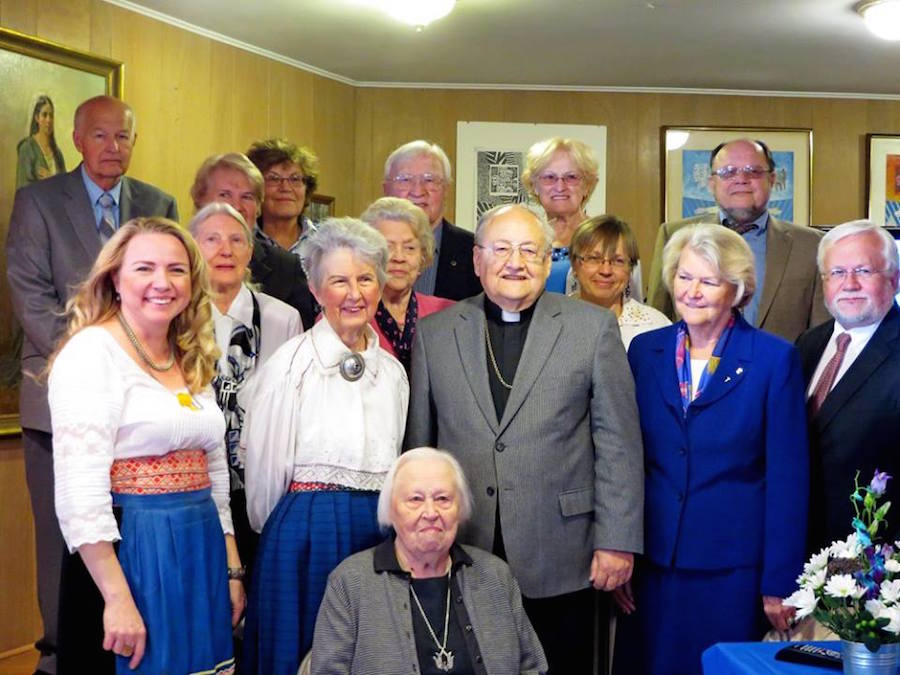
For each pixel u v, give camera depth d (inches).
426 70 238.1
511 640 106.8
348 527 109.7
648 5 188.9
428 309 133.6
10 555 171.3
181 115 200.5
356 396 112.2
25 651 172.7
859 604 86.6
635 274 162.4
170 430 95.6
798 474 112.5
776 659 93.0
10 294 168.1
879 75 241.4
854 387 114.9
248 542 121.9
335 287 111.7
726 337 116.7
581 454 114.2
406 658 103.3
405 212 130.3
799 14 194.2
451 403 115.0
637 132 255.0
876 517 91.9
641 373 119.4
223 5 189.6
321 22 200.2
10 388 169.3
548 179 163.9
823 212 259.8
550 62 230.4
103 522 90.9
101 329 95.8
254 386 114.3
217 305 124.2
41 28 172.4
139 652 92.6
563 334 114.6
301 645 108.9
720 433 114.0
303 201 182.1
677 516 114.4
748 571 113.7
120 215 156.4
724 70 237.1
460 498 107.3
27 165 170.2
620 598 122.0
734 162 160.6
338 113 242.5
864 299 114.9
